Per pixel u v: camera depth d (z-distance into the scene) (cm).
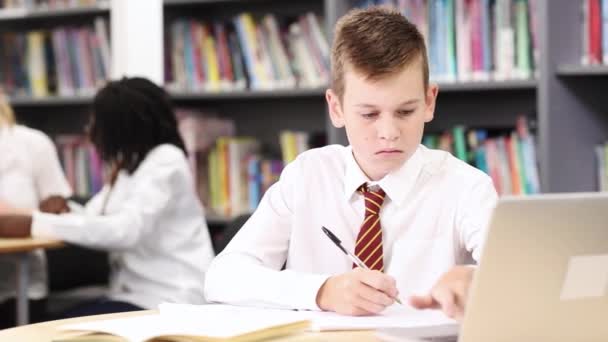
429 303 115
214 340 105
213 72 358
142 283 264
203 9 382
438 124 346
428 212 154
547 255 99
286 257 162
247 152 364
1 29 434
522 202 95
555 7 286
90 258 306
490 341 99
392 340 105
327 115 332
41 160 323
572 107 294
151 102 267
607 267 103
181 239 265
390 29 136
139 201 260
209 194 364
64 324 126
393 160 139
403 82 133
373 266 148
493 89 315
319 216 159
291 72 342
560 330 104
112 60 370
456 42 306
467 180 155
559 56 288
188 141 354
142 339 106
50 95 409
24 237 261
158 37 357
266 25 347
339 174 159
